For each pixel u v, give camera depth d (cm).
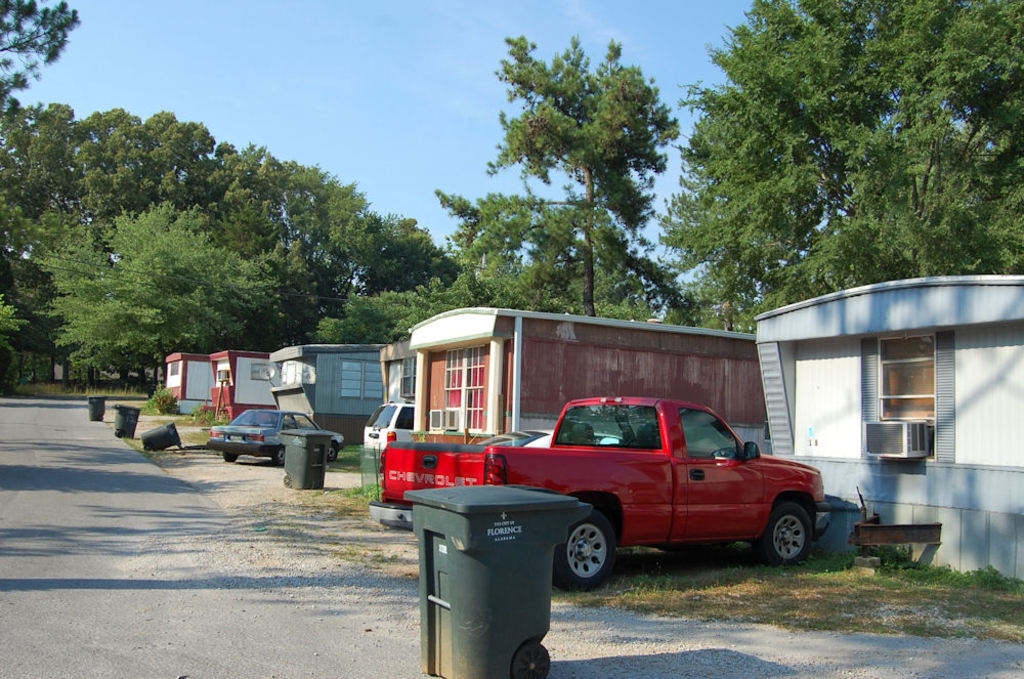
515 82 3231
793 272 2298
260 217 6312
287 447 1627
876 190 2069
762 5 2356
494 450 820
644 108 3105
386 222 7619
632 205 3141
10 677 518
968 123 2209
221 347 5669
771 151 2283
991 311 953
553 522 545
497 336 1569
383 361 2581
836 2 2309
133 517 1191
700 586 873
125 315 4516
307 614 707
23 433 2656
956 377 1010
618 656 612
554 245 3111
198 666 557
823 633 696
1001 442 962
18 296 5994
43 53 1783
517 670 525
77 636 613
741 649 641
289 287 6141
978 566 966
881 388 1099
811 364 1194
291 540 1059
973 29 1988
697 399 1700
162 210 5172
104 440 2586
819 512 1038
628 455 888
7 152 6600
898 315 1048
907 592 868
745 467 966
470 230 3431
